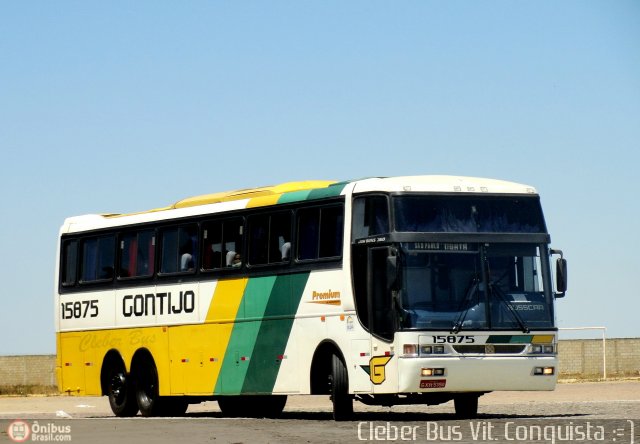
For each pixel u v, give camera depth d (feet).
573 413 123.85
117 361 140.77
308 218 117.19
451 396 114.32
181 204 135.54
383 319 109.09
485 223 111.24
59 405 195.21
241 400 139.03
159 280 135.03
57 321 149.28
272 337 120.26
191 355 130.31
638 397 159.22
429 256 109.09
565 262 112.27
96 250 144.87
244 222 124.67
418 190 110.52
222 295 126.62
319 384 115.85
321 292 114.83
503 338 109.19
